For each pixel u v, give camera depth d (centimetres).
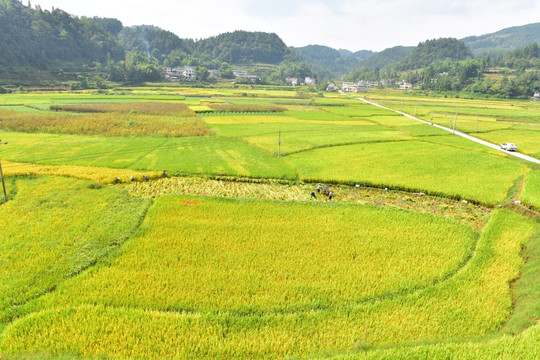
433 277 2580
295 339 1989
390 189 4772
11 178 4744
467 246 3047
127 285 2434
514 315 2181
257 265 2706
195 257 2783
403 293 2411
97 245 2948
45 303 2234
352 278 2569
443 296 2356
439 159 6044
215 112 12356
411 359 1819
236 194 4578
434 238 3180
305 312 2197
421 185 4719
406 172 5306
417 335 2031
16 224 3322
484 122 10519
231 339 1992
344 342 1969
